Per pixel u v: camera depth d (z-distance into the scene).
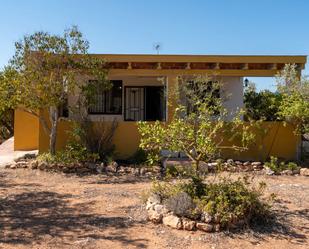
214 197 7.55
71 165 12.77
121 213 7.87
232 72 15.79
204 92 14.45
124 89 18.47
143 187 10.52
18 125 17.48
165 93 15.63
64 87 13.00
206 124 7.79
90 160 13.25
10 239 6.51
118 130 14.73
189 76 15.69
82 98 14.03
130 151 14.76
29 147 17.53
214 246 6.42
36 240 6.48
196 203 7.36
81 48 13.12
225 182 8.20
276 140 15.00
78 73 13.38
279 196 9.38
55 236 6.67
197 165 8.10
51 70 12.89
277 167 13.13
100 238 6.60
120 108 18.27
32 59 12.76
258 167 13.31
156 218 7.27
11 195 9.47
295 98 13.91
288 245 6.65
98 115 18.03
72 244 6.34
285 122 14.47
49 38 12.75
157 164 13.19
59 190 10.09
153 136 7.66
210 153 7.99
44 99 12.57
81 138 13.90
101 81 13.62
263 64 16.03
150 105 18.62
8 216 7.75
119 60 15.08
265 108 16.11
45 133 14.42
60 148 14.46
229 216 7.04
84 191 9.92
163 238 6.64
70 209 8.22
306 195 9.60
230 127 13.46
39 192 9.81
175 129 7.67
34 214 7.89
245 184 8.42
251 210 7.41
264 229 7.23
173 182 9.41
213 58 15.40
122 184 11.01
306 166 13.96
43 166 12.80
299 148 14.97
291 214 8.06
